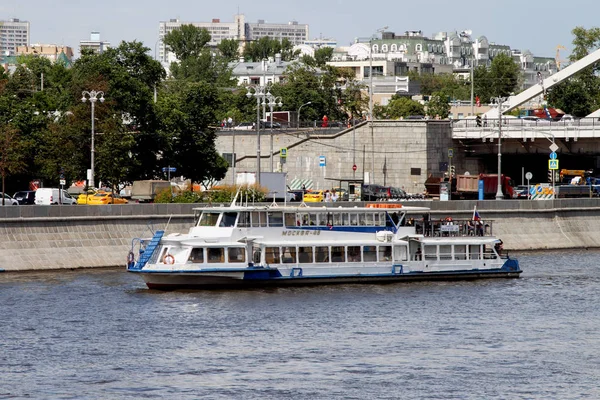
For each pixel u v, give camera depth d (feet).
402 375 544.21
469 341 615.98
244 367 555.28
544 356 583.99
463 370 554.05
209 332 627.46
